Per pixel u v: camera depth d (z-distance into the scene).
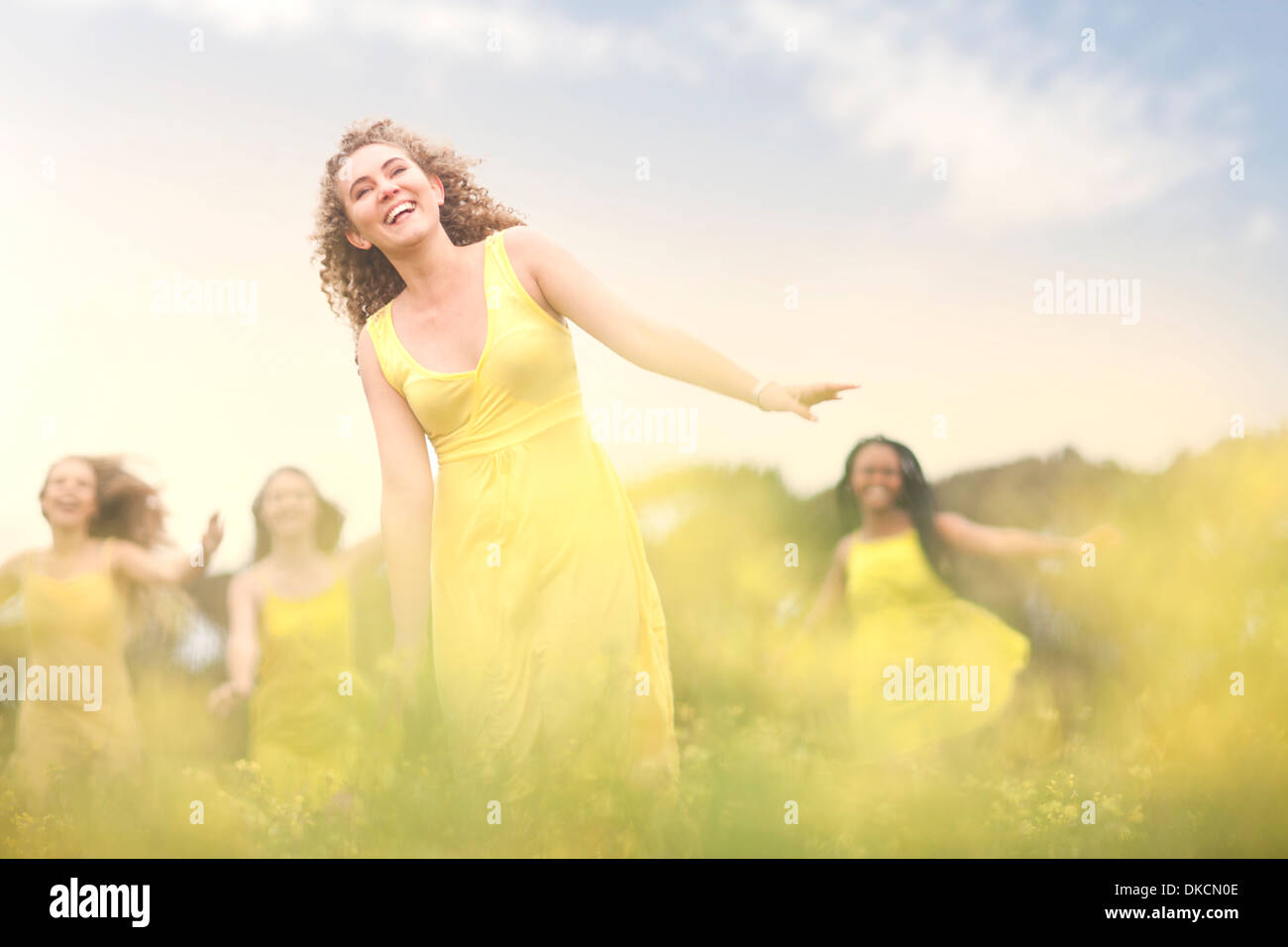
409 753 3.24
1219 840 3.01
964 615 3.87
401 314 3.35
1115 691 3.80
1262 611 3.98
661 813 2.96
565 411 3.26
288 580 4.04
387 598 4.12
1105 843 2.99
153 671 4.07
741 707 3.64
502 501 3.18
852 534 3.98
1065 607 3.97
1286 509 4.13
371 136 3.44
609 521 3.23
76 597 3.98
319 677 3.92
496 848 2.91
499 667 3.14
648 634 3.22
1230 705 3.59
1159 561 4.07
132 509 4.16
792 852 2.92
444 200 3.51
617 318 3.23
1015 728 3.65
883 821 3.03
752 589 4.10
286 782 3.57
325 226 3.50
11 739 3.93
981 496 4.22
